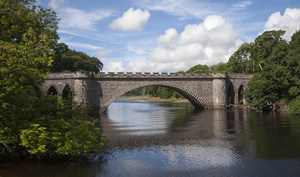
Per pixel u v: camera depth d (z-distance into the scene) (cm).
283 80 5191
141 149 2038
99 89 5472
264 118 4291
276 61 5581
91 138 1658
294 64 4984
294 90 5034
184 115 4984
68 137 1595
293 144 2231
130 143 2262
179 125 3462
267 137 2550
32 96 1723
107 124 3634
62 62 6962
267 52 7288
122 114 5312
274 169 1583
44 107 1869
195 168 1584
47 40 1477
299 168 1603
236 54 8188
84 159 1730
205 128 3166
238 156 1850
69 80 5384
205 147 2116
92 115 5050
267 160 1759
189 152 1950
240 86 7156
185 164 1658
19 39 2045
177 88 6119
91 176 1416
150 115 5072
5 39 1501
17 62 1336
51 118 1758
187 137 2556
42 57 1492
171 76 5994
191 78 6194
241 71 8875
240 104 6950
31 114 1661
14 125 1485
